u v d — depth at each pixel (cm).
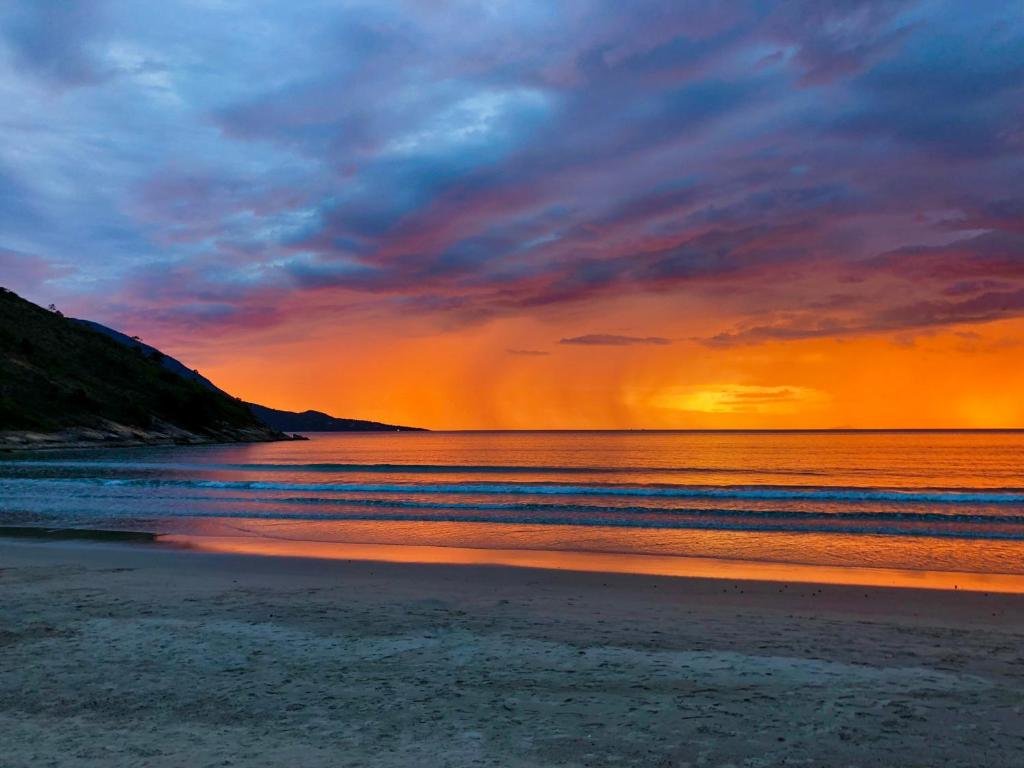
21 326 10694
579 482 3844
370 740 522
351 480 4103
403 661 742
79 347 11425
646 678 678
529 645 810
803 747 504
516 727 548
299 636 851
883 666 719
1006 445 10919
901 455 7706
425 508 2541
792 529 1978
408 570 1377
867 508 2448
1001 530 1947
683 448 9894
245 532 1983
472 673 697
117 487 3438
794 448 9781
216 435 11856
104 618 948
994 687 643
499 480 4112
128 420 9900
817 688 643
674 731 537
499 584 1235
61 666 723
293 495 3027
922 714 570
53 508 2573
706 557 1552
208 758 489
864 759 482
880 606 1057
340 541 1806
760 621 949
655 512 2373
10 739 527
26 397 8631
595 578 1291
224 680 676
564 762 480
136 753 498
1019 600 1093
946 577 1320
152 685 661
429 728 546
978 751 494
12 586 1199
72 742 520
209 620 938
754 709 586
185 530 2019
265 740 523
